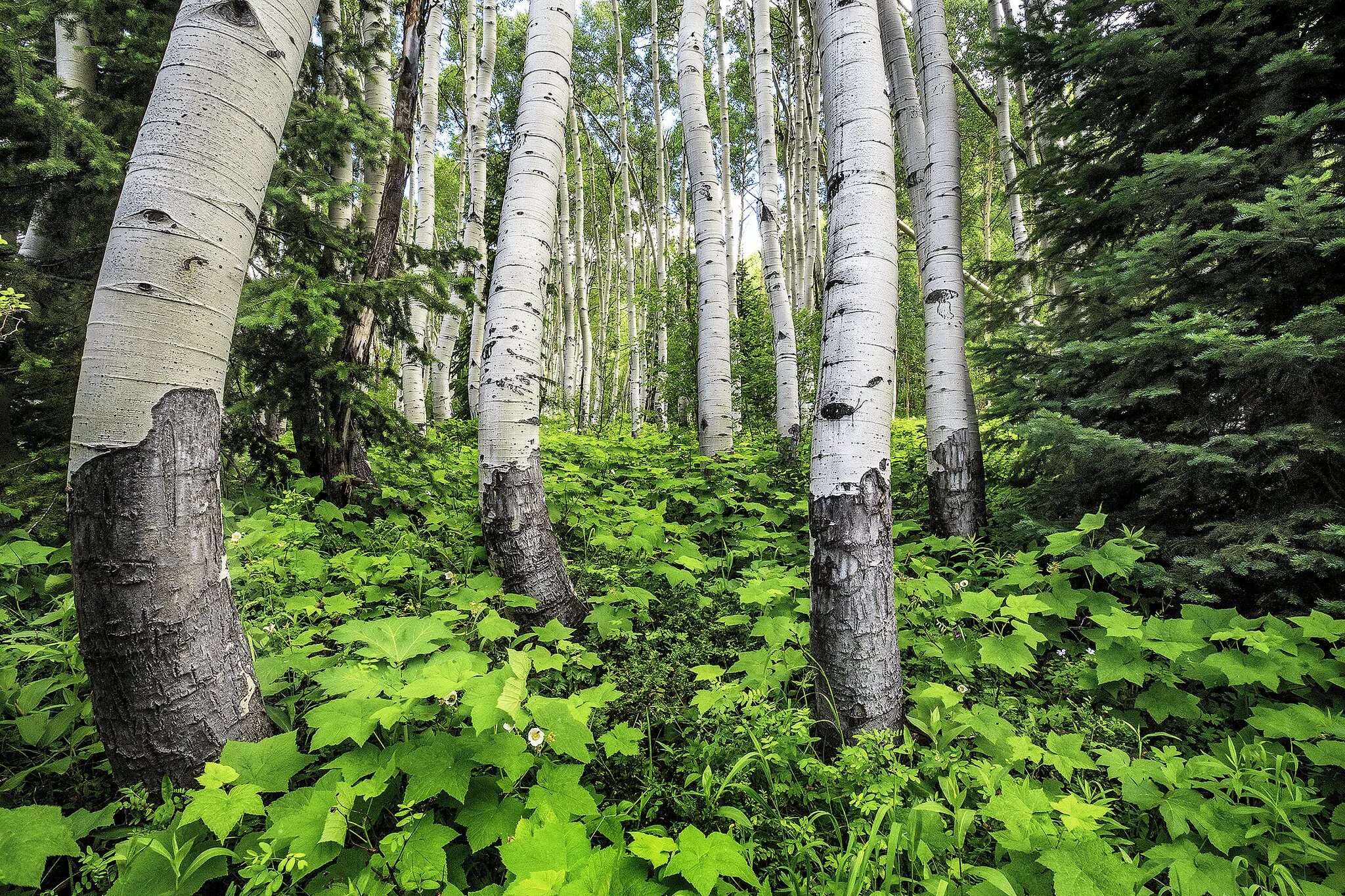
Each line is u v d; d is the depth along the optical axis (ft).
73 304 12.85
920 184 15.56
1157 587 10.57
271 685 7.07
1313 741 7.45
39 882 4.53
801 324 30.55
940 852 6.05
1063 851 5.33
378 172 18.92
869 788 6.22
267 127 6.27
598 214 78.95
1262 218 9.00
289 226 13.71
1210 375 10.44
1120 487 11.89
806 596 11.63
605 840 6.20
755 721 7.14
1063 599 10.12
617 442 24.38
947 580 12.41
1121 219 12.96
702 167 20.80
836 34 8.98
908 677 9.37
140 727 5.58
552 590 10.66
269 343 13.15
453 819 6.06
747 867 4.96
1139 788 6.70
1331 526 8.61
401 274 15.12
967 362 15.05
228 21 5.82
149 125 5.67
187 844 4.83
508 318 10.85
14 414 12.18
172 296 5.59
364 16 21.06
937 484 14.69
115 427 5.42
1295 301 10.25
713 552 14.84
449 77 53.31
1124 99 12.89
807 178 45.37
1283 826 6.30
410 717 6.33
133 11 11.64
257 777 5.56
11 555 9.14
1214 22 10.78
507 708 5.71
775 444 22.94
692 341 31.04
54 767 6.15
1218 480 10.00
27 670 7.80
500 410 10.61
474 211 30.01
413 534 12.73
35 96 10.80
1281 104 10.69
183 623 5.71
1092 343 11.17
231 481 14.17
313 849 4.95
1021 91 27.89
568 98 12.03
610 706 8.54
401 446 16.01
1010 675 9.50
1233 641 8.79
